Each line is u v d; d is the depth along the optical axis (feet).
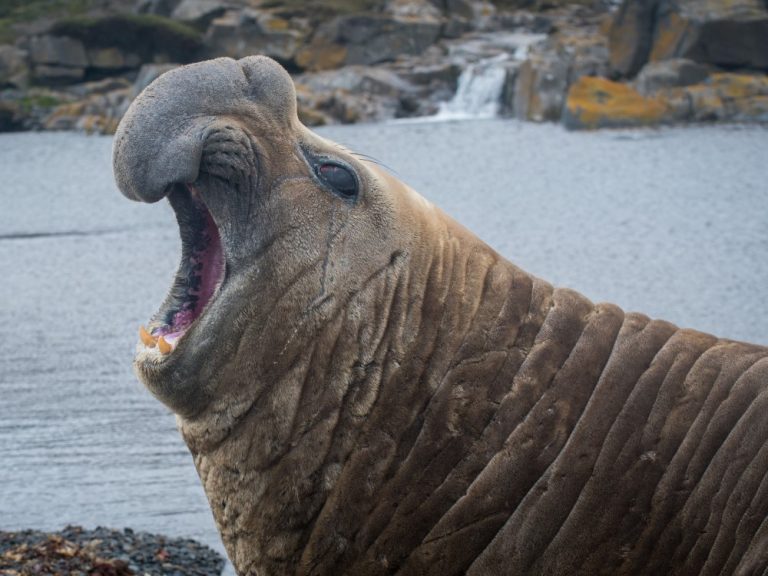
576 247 85.30
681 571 17.70
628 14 161.38
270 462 17.47
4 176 131.75
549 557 17.42
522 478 17.39
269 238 17.49
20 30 192.65
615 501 17.47
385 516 17.39
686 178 115.03
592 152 132.05
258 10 186.19
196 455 18.26
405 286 17.75
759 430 17.76
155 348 17.58
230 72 17.99
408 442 17.40
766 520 17.53
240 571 18.35
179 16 190.60
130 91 171.32
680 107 150.20
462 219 97.81
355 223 17.76
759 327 61.67
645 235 89.10
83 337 65.10
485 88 167.63
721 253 81.87
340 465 17.39
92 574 30.55
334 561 17.60
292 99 18.24
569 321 18.29
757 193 106.93
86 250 91.15
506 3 203.10
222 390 17.49
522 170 121.80
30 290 77.87
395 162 129.08
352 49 180.34
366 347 17.46
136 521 38.34
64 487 42.01
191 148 17.20
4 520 38.83
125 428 49.16
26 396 54.19
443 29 188.03
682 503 17.57
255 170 17.57
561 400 17.71
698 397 17.97
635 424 17.71
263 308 17.39
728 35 155.12
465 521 17.33
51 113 170.81
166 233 97.04
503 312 18.15
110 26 179.83
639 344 18.33
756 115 149.07
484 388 17.65
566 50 165.78
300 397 17.35
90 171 132.26
